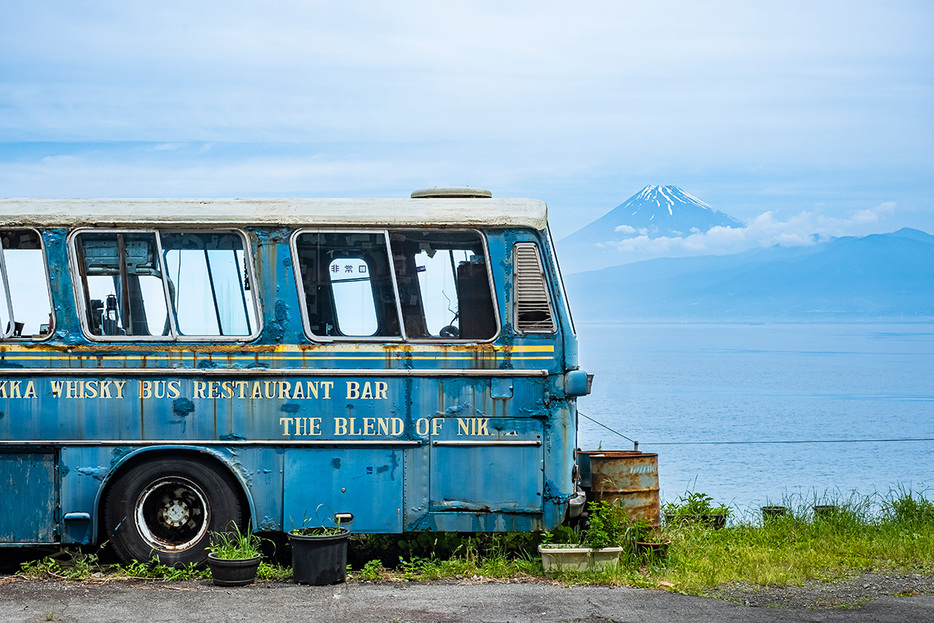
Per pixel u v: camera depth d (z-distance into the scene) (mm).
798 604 8133
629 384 129375
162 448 8891
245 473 8922
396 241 9172
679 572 9164
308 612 7660
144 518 8992
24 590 8367
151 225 9062
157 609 7742
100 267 9047
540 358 9117
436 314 9125
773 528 11383
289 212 9141
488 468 9031
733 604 8086
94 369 8898
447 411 9047
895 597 8414
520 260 9188
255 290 9062
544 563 8977
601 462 10000
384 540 9781
